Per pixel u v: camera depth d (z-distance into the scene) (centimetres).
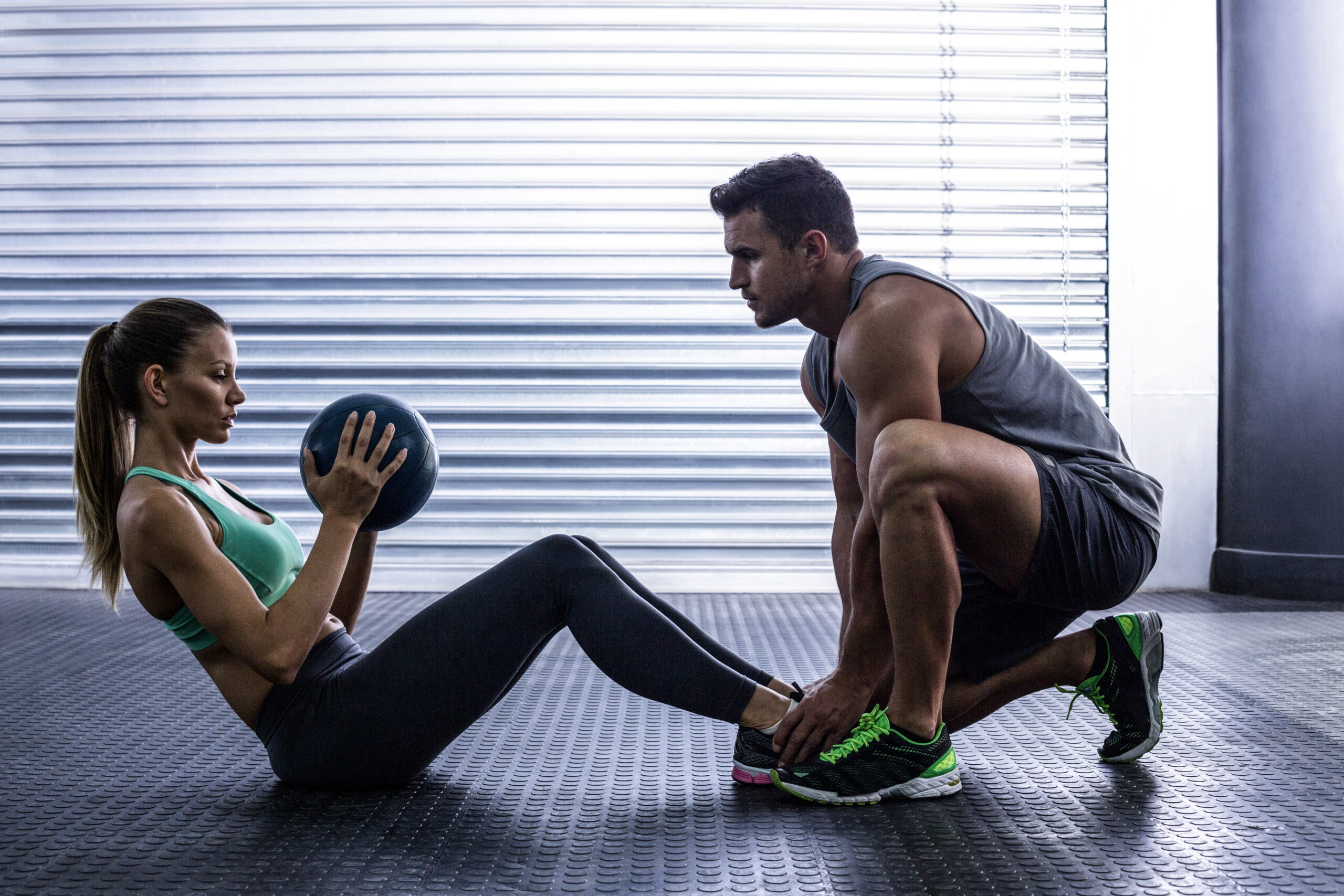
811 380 208
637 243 404
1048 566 169
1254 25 371
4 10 406
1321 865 138
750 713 166
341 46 403
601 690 246
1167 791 171
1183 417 400
